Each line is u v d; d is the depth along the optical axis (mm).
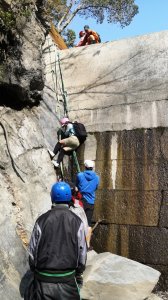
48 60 8516
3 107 6855
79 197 5797
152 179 6613
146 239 6371
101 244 6672
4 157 5980
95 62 7949
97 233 6762
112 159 7074
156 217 6398
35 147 6730
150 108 7023
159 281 6070
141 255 6332
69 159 7418
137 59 7461
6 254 4809
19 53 6707
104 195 6922
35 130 7027
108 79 7664
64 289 3207
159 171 6594
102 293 4965
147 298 5406
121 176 6891
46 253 3268
